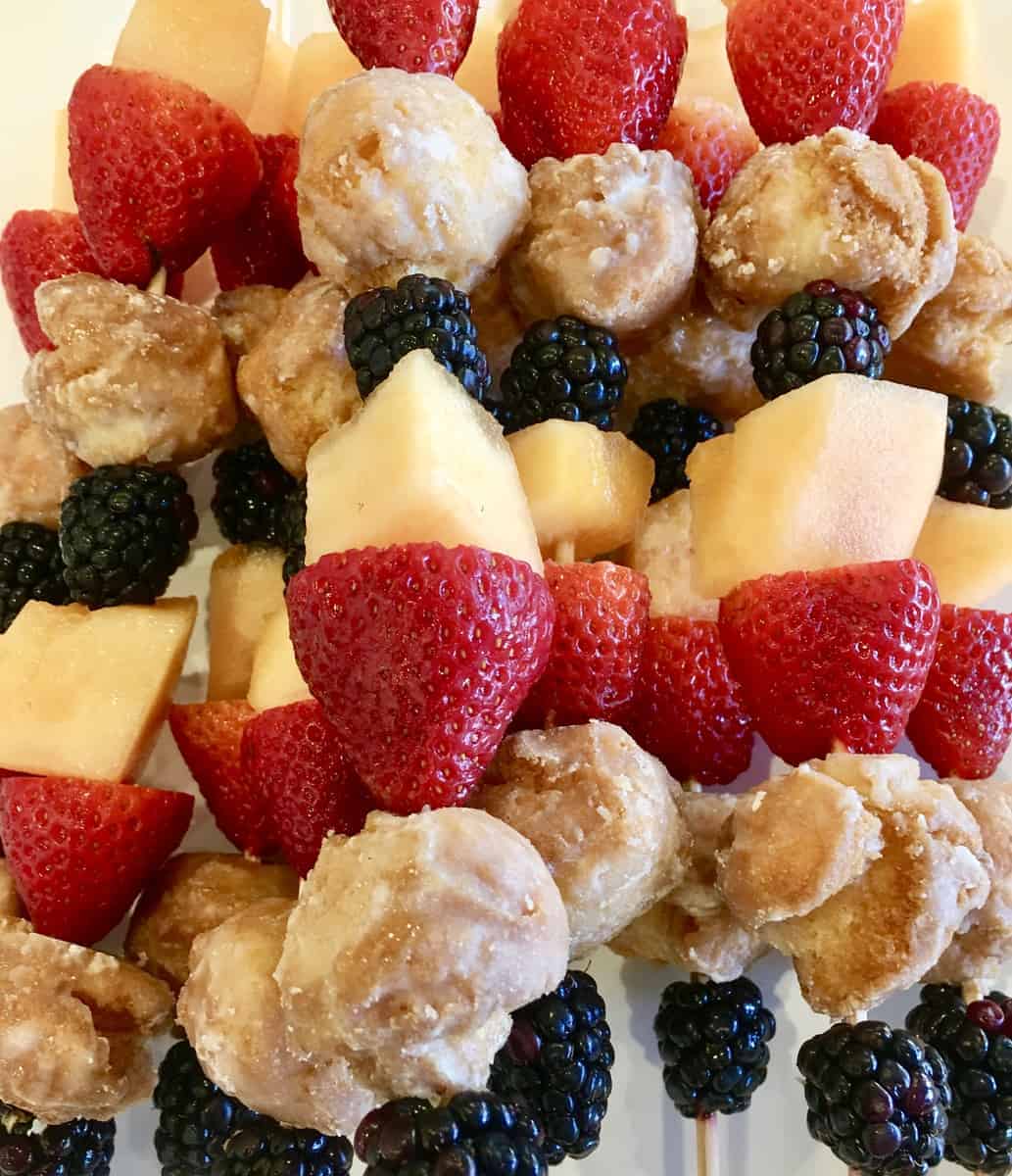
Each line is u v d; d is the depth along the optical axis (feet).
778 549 0.54
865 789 0.50
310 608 0.47
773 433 0.56
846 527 0.55
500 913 0.43
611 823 0.50
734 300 0.61
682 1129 0.63
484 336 0.65
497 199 0.57
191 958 0.53
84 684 0.60
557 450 0.57
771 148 0.60
